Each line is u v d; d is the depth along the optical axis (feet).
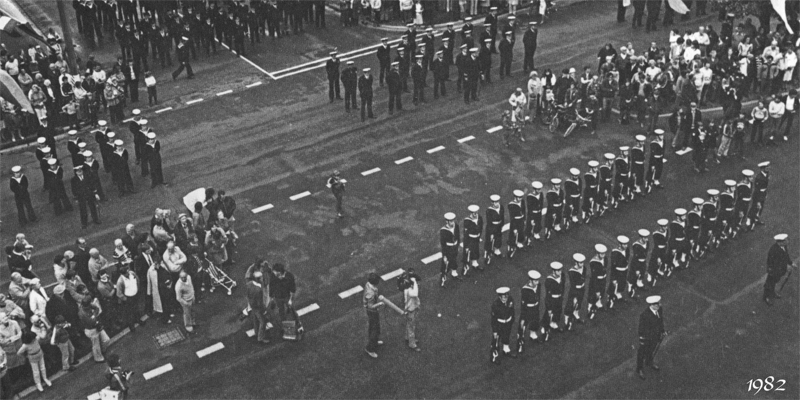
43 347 69.46
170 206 94.07
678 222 79.15
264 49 135.33
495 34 131.03
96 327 69.67
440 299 78.33
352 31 142.10
